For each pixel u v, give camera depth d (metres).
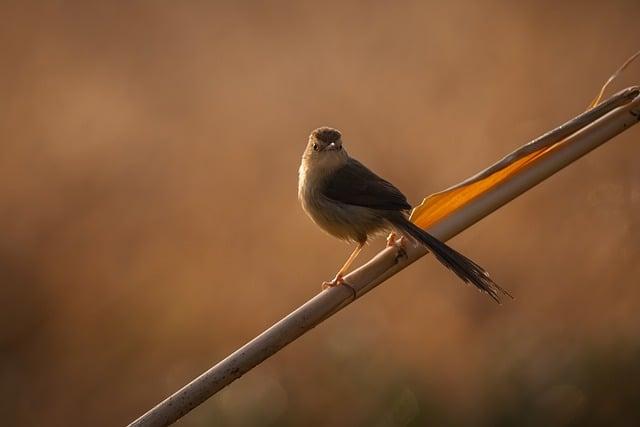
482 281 6.27
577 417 10.34
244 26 20.06
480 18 18.64
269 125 17.08
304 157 8.86
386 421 11.09
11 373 14.05
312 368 12.55
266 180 15.99
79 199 15.95
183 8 20.69
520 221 15.11
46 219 15.64
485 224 15.12
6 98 18.00
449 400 11.34
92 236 15.49
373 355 12.22
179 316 14.36
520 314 13.39
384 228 8.39
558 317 13.06
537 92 16.88
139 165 16.50
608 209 14.55
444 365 12.20
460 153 15.92
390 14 19.34
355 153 16.25
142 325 14.34
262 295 14.49
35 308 14.78
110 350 14.25
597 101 6.71
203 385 5.54
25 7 19.94
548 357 11.06
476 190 6.52
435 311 13.64
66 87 18.44
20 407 13.69
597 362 10.64
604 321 12.23
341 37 19.08
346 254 14.92
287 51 19.06
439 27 18.69
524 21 18.23
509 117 16.45
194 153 16.61
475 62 17.69
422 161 15.95
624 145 15.48
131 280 14.91
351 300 6.14
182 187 16.00
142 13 20.38
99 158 16.58
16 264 15.05
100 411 13.64
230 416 11.68
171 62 19.25
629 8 18.20
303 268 14.69
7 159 16.48
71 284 14.92
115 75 18.84
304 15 19.88
